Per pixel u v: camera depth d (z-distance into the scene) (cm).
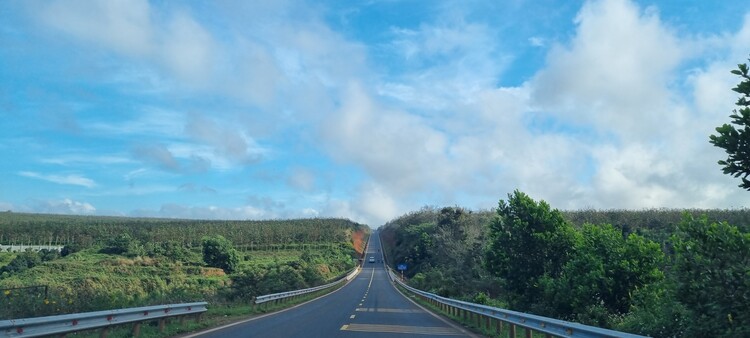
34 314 1377
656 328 1320
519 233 2509
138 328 1366
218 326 1775
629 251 1948
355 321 2080
